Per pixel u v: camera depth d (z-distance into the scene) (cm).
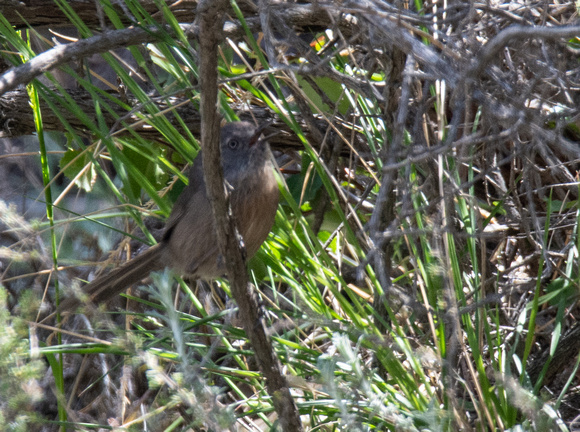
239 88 825
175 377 474
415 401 549
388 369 555
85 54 648
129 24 797
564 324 731
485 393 547
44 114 813
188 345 634
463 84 422
